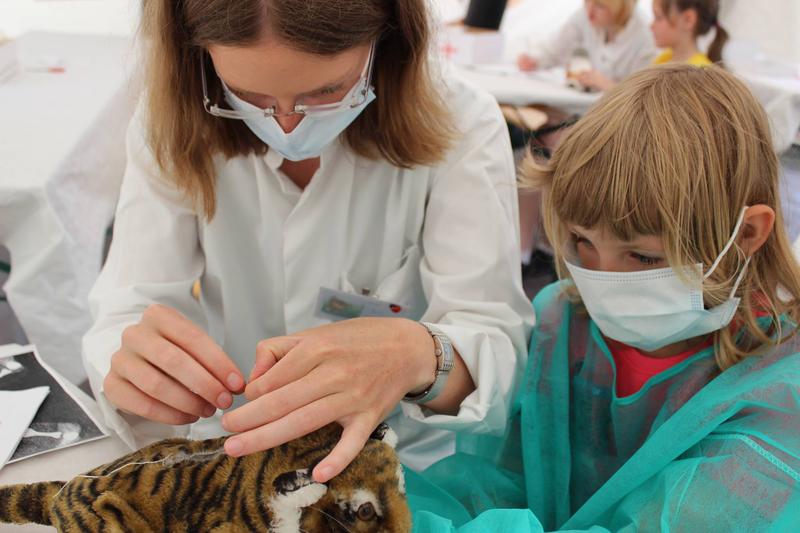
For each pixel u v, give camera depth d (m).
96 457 0.99
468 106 1.21
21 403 1.07
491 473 1.15
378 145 1.15
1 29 2.85
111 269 1.25
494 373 1.04
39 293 1.67
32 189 1.59
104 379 0.99
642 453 0.95
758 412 0.91
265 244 1.25
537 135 2.40
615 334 1.02
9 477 0.95
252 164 1.20
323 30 0.85
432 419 1.02
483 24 3.46
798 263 0.98
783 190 0.98
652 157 0.88
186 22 0.95
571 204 0.94
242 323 1.34
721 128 0.89
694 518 0.86
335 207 1.21
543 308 1.22
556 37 3.64
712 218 0.89
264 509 0.76
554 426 1.14
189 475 0.80
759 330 0.96
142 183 1.21
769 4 3.09
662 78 0.95
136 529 0.76
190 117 1.08
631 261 0.95
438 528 0.87
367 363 0.90
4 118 1.99
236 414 0.83
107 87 2.30
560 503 1.11
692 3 3.07
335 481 0.77
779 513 0.83
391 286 1.26
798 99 2.71
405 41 1.03
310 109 0.96
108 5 2.92
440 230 1.20
